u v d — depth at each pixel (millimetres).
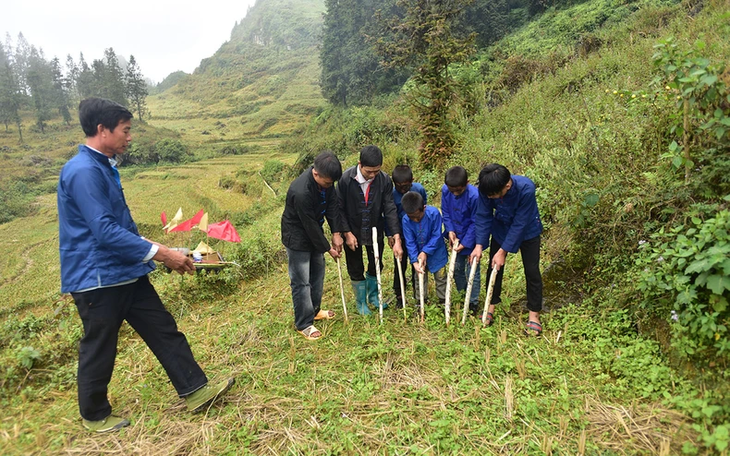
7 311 16031
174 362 3201
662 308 3424
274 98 118062
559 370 3365
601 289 4156
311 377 3650
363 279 4676
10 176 53375
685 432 2588
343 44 44531
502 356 3568
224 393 3426
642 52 9195
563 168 5516
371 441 2900
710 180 3715
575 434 2764
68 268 2900
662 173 4242
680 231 3740
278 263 7016
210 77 163375
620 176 4656
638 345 3326
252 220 20016
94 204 2816
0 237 32656
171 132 83375
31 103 96938
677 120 3957
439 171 9609
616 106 6688
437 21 9891
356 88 40062
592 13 17625
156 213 29906
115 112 2957
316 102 100188
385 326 4289
